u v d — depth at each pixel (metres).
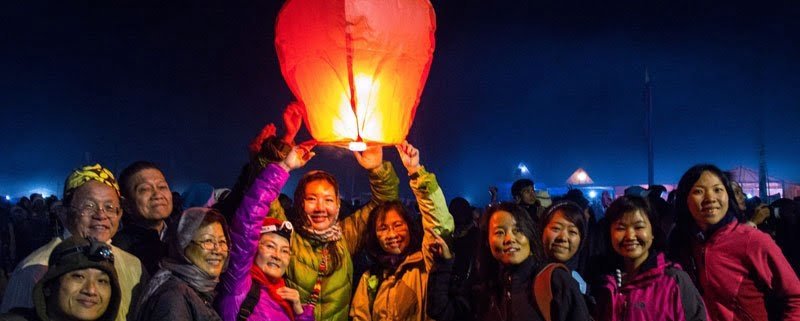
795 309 4.10
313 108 3.83
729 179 4.42
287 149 4.38
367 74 3.66
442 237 4.76
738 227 4.32
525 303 3.95
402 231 4.90
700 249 4.40
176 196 9.33
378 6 3.59
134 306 3.71
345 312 4.73
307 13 3.67
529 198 8.66
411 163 4.71
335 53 3.63
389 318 4.78
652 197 6.98
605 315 4.04
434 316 4.60
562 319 3.82
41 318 3.12
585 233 4.48
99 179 3.85
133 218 4.38
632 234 4.08
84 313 3.14
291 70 3.82
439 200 4.76
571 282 3.89
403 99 3.82
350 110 3.74
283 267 4.22
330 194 4.61
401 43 3.70
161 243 4.33
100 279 3.21
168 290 3.49
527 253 4.09
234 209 4.59
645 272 3.99
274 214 4.74
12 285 3.64
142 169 4.40
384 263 4.93
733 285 4.24
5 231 12.05
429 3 3.87
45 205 12.77
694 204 4.39
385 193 5.20
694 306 3.92
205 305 3.60
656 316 3.89
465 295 4.54
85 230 3.68
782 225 8.29
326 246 4.64
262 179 4.02
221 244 3.72
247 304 3.94
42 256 3.69
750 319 4.21
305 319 4.27
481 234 4.32
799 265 8.07
